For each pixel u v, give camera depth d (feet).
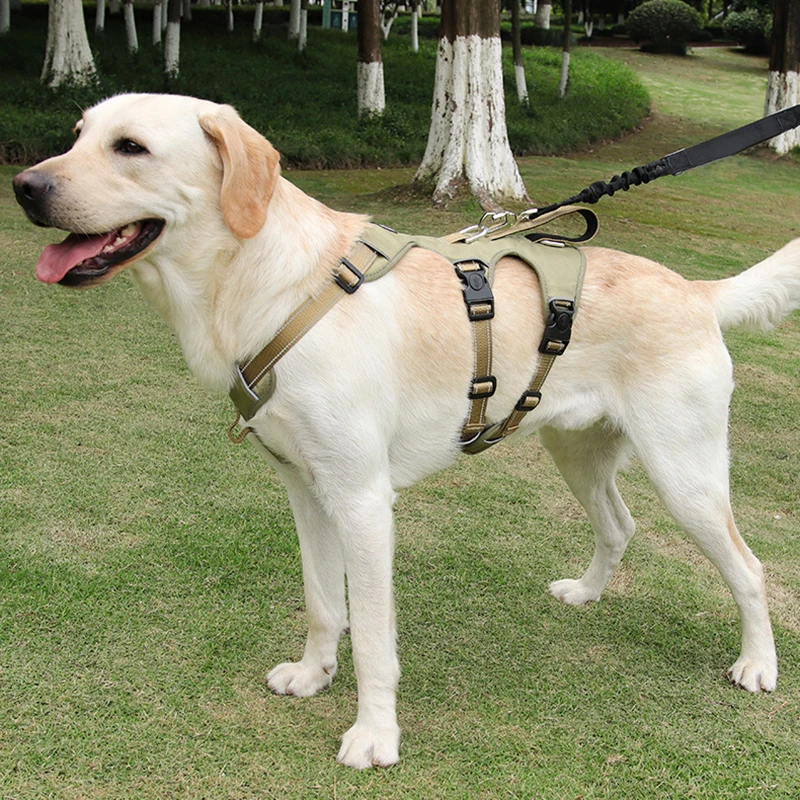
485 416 9.45
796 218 42.63
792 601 12.01
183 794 8.14
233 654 10.25
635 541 13.50
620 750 9.01
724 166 57.72
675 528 13.98
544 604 11.70
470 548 12.94
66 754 8.52
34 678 9.53
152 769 8.41
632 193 44.62
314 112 61.16
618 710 9.64
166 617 10.80
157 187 7.91
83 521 12.74
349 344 8.31
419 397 8.96
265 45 88.07
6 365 18.07
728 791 8.52
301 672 9.76
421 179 37.11
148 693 9.47
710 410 9.57
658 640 11.04
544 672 10.28
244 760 8.62
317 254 8.44
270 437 8.63
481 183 35.29
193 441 15.51
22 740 8.65
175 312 8.52
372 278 8.63
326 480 8.52
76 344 19.60
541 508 14.29
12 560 11.63
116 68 64.95
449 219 33.27
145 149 7.80
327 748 8.89
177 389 17.66
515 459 16.12
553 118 66.90
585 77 89.61
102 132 7.89
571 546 13.21
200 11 108.78
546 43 113.29
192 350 8.58
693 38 131.44
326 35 103.04
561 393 9.66
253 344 8.25
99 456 14.70
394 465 9.19
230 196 7.85
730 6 159.12
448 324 8.93
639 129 74.69
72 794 8.06
